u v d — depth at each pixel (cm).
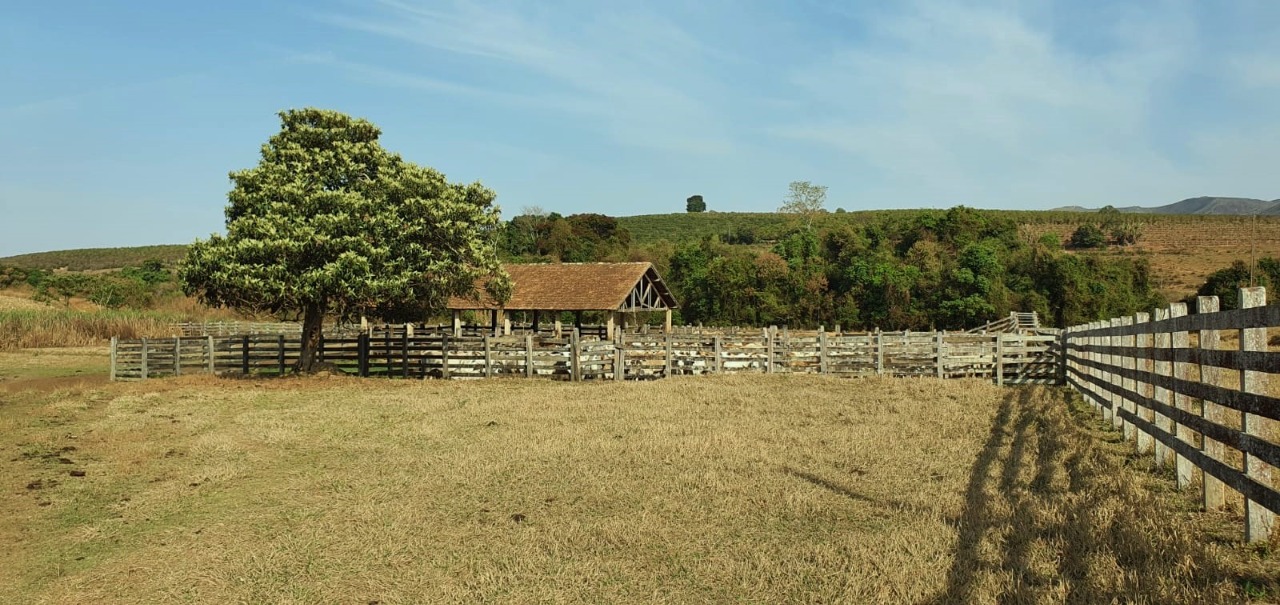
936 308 5950
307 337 2447
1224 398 652
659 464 1030
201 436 1341
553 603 583
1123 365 1175
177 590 640
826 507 809
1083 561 591
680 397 1766
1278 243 8838
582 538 728
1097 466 930
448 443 1241
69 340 3853
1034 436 1173
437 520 804
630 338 2598
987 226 7450
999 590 548
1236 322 633
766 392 1858
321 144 2381
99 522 843
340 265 2145
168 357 2533
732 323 6406
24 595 648
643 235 13312
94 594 644
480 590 604
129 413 1617
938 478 928
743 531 740
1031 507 750
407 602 596
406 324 3803
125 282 6175
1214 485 723
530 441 1220
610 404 1647
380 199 2283
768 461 1037
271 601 609
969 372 2286
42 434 1347
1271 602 498
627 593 600
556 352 2398
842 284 6419
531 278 3703
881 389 1917
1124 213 12344
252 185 2272
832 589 584
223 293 2258
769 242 10856
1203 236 9712
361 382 2253
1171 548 601
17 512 887
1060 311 6069
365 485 966
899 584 574
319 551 720
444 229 2378
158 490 970
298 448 1234
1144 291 6412
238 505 900
